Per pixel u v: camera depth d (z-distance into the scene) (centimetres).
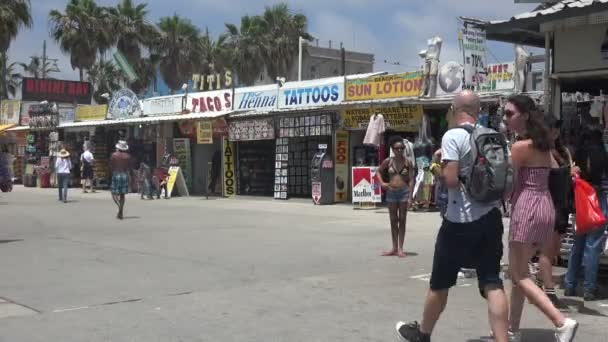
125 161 1642
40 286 812
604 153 723
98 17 4619
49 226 1473
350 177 2117
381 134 1875
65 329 616
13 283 830
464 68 1580
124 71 3055
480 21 892
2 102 3778
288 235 1319
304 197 2328
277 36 4600
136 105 2878
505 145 501
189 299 742
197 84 2792
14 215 1730
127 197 2492
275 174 2277
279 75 4628
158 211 1869
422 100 1786
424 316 525
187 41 4806
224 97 2508
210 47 4884
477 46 1603
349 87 2041
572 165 713
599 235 712
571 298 734
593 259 715
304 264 971
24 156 3484
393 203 1038
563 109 923
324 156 2061
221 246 1159
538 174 553
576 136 870
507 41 970
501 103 1566
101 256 1045
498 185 482
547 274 688
